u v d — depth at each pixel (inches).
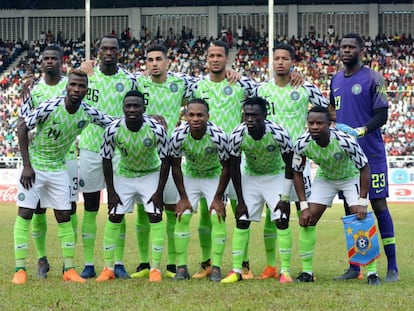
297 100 444.1
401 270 464.1
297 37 1937.7
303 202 410.6
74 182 442.3
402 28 1900.8
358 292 365.7
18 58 1929.1
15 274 407.8
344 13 1921.8
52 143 408.2
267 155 411.5
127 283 398.6
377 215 429.7
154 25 1995.6
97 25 2014.0
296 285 392.5
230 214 964.6
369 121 420.5
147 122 407.8
